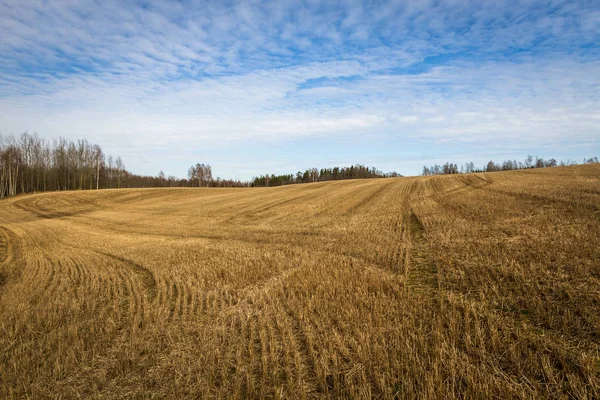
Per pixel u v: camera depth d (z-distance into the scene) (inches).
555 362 191.2
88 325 304.0
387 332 241.8
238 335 264.4
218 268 486.0
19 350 260.1
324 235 716.0
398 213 932.6
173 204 1846.7
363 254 504.1
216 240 774.5
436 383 178.9
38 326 307.4
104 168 3742.6
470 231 561.3
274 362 215.9
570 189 901.2
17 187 3043.8
